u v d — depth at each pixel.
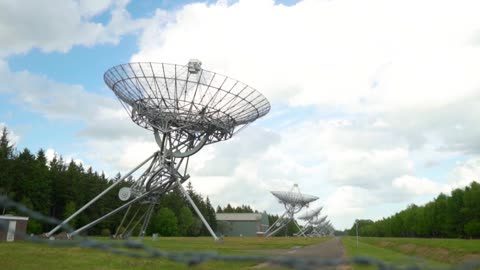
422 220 97.25
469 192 78.69
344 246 67.25
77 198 96.69
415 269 3.23
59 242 3.52
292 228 194.12
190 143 51.16
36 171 84.94
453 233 84.50
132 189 50.66
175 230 117.56
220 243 53.03
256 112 49.91
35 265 22.58
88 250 31.98
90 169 122.75
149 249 3.62
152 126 48.78
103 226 103.62
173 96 46.66
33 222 76.12
